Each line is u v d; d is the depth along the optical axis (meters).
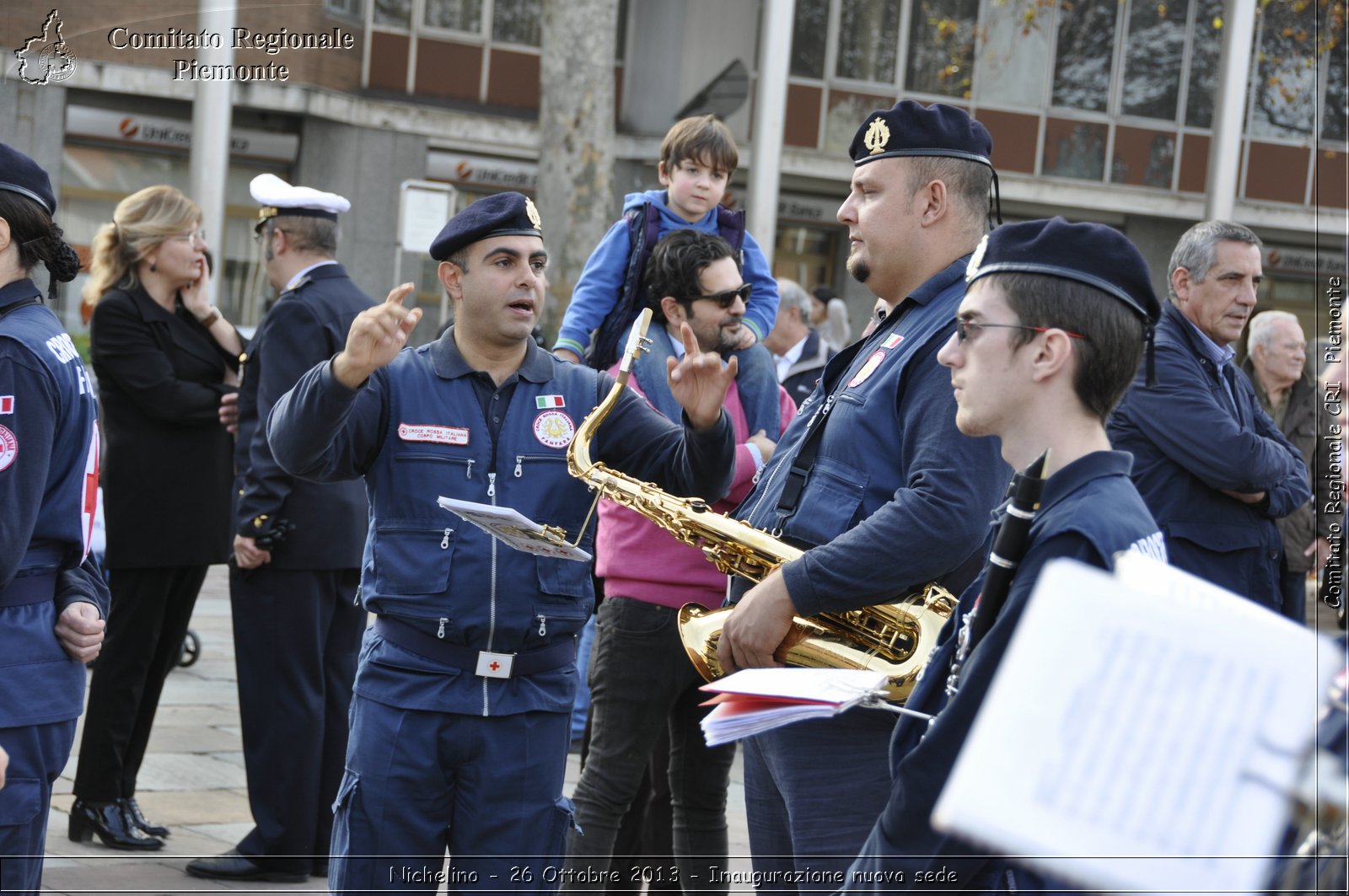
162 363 6.69
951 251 4.03
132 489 6.65
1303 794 1.47
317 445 3.79
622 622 5.08
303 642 6.15
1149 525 2.52
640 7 26.55
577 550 3.64
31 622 3.84
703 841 5.29
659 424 4.32
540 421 4.12
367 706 3.98
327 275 6.28
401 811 3.90
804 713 2.62
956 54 28.62
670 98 26.86
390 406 4.03
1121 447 5.68
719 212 6.49
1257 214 23.94
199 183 17.23
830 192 29.36
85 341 14.78
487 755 3.94
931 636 3.70
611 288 6.16
